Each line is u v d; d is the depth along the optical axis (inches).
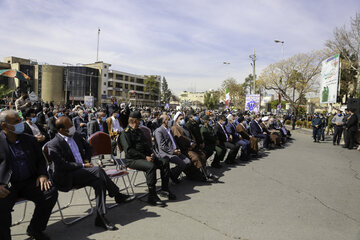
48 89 2765.7
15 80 2684.5
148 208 168.1
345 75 1314.0
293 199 193.3
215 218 154.6
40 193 124.1
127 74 3297.2
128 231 135.6
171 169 219.5
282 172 278.7
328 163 339.3
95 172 145.4
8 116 118.9
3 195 112.8
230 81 2518.5
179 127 244.4
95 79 2913.4
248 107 871.1
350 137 486.9
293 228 144.5
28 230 126.5
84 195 191.2
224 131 318.3
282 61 1462.8
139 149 189.3
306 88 1441.9
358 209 178.1
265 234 136.1
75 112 444.8
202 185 223.5
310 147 497.7
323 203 187.3
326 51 1293.1
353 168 314.2
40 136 213.8
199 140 272.7
